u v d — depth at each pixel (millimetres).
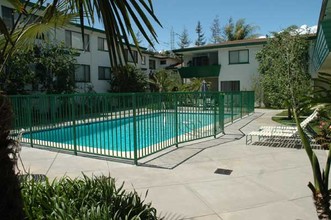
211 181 5512
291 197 4699
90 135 7754
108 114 7293
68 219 3012
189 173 6016
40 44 16734
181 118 9219
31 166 6680
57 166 6684
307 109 3256
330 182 5258
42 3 3004
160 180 5586
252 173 5992
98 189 3832
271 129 10031
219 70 29219
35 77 16797
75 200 3521
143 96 7176
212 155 7574
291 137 9375
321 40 11047
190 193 4914
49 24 3422
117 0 2625
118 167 6516
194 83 26016
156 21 2641
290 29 18828
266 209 4262
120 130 7156
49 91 17625
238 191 4988
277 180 5543
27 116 9125
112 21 2725
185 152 7918
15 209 2146
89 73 23719
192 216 4059
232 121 14883
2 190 2066
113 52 2834
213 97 10406
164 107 8133
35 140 8961
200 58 31219
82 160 7195
